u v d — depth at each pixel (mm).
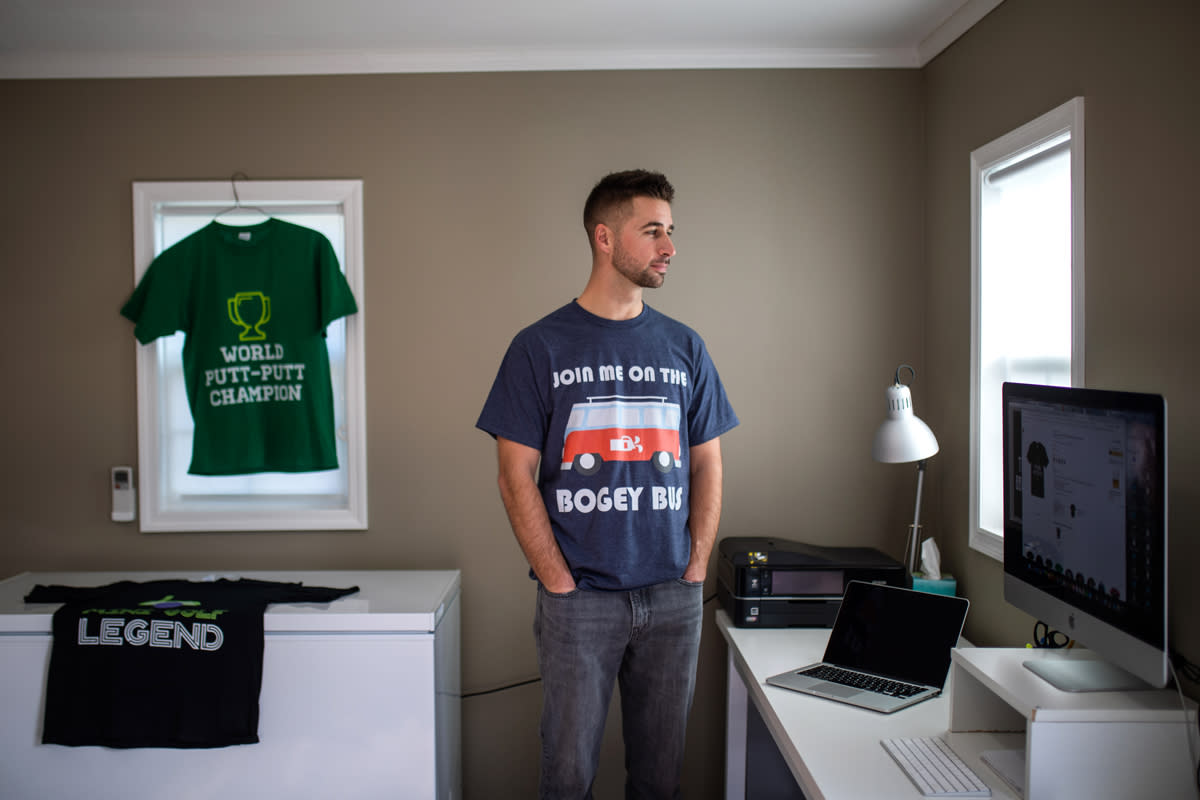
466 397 2537
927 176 2510
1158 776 1224
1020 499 1558
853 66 2523
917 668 1748
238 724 1946
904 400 2057
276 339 2484
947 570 2375
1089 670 1372
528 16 2258
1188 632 1407
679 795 1752
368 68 2508
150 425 2516
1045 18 1836
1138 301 1522
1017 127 1968
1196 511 1383
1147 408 1163
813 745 1442
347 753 1987
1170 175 1439
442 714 2111
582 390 1639
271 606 2049
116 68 2496
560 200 2529
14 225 2527
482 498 2539
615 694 2508
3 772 1968
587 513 1613
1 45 2412
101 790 1973
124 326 2525
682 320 2537
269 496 2586
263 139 2527
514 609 2537
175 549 2539
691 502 1761
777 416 2545
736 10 2230
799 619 2148
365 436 2529
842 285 2545
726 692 2500
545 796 1689
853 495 2545
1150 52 1486
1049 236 1917
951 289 2338
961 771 1326
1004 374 2125
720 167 2535
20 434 2537
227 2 2154
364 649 1982
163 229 2566
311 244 2496
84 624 1951
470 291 2535
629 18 2275
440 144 2527
